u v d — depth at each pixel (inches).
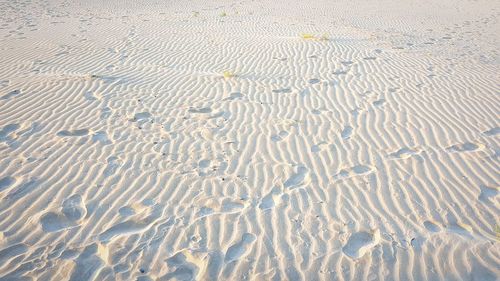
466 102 250.4
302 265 131.0
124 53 358.6
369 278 125.6
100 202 160.9
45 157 190.2
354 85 282.2
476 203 159.8
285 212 156.3
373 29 481.1
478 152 195.3
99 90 268.7
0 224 147.8
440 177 176.9
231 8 636.7
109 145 202.2
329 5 662.5
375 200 162.7
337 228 147.6
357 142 207.2
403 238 141.9
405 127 220.8
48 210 155.4
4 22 494.0
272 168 185.9
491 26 507.2
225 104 252.5
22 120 224.7
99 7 628.4
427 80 289.4
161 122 227.9
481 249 136.1
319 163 189.6
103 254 135.8
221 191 169.2
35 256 134.3
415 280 124.8
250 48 376.8
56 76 293.4
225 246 139.3
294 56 350.0
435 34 459.2
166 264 132.0
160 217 153.3
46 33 433.7
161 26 476.7
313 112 241.4
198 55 355.9
